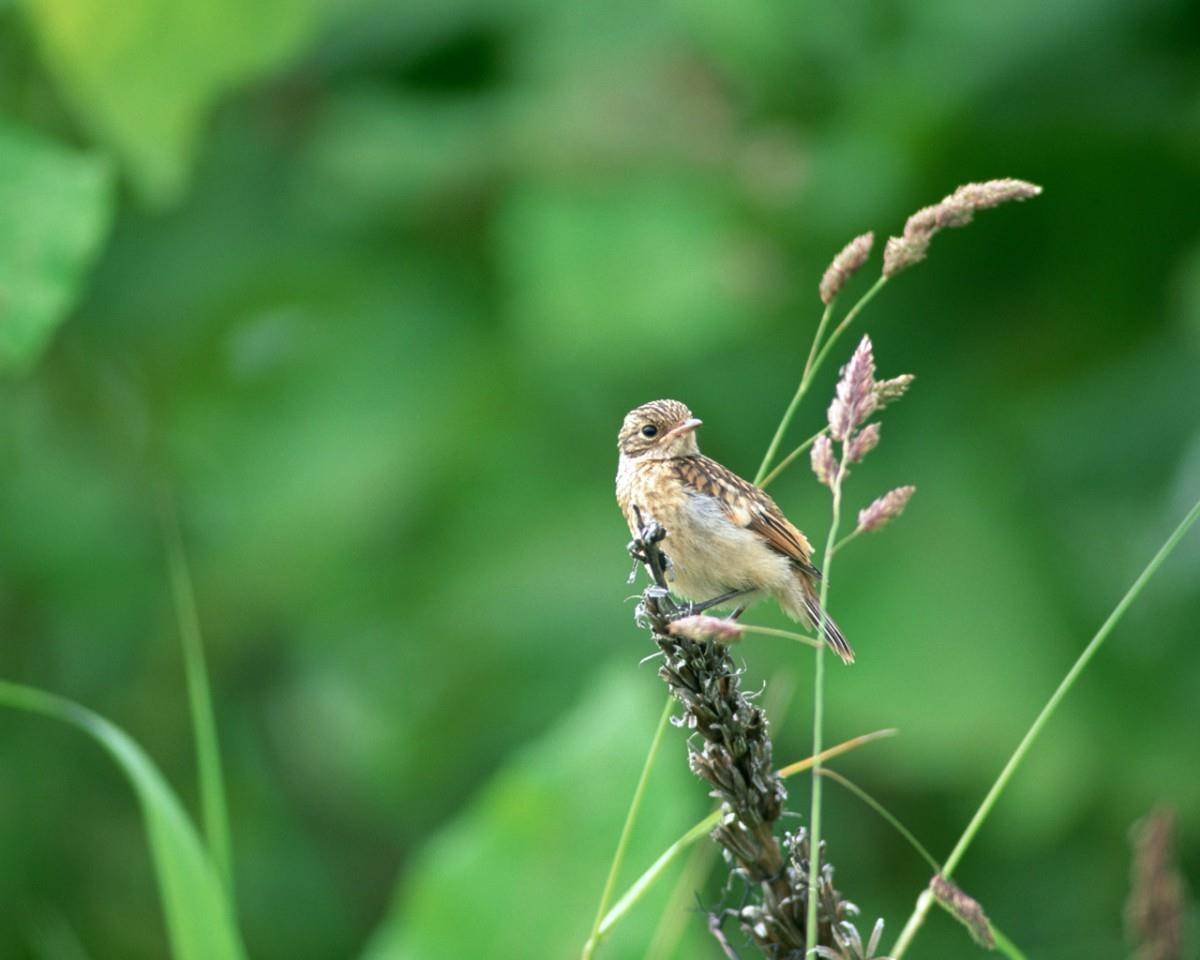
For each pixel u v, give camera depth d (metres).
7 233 7.53
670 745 7.14
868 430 4.84
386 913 13.55
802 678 11.34
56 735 12.86
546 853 7.03
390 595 12.30
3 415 12.38
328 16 11.45
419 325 11.93
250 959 13.25
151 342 12.47
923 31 11.34
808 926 4.62
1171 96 11.29
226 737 13.48
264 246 12.22
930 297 11.98
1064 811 11.09
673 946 6.44
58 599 12.92
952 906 4.86
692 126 10.84
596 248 10.62
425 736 12.45
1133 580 11.51
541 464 12.23
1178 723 11.27
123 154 9.23
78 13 8.62
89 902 12.48
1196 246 11.70
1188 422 11.68
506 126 11.02
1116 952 11.91
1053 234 11.84
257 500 12.05
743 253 10.69
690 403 12.05
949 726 11.00
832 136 11.25
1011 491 11.70
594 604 11.93
